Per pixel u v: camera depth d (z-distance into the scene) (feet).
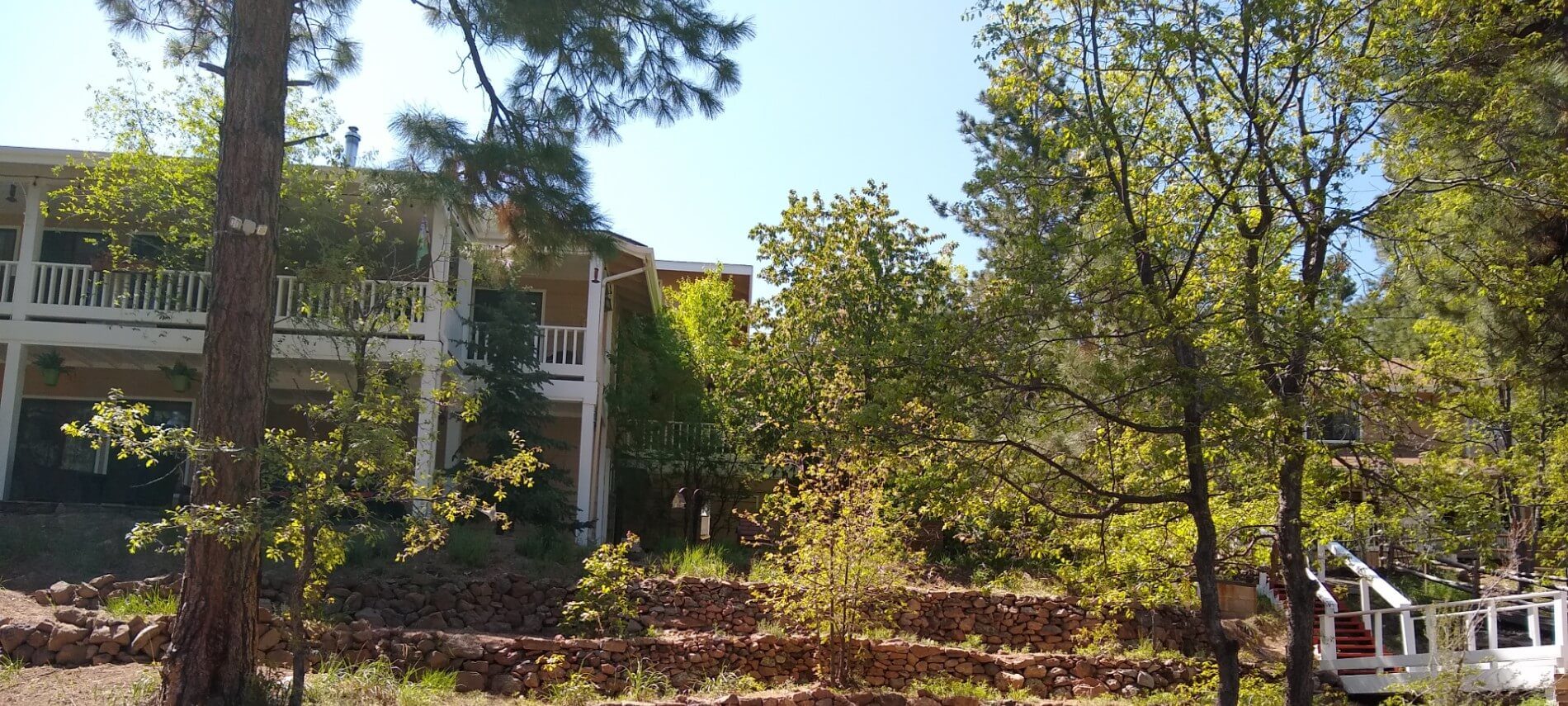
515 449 56.29
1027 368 31.01
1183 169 33.94
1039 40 33.91
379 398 31.09
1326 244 33.47
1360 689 51.24
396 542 49.39
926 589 55.88
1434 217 33.96
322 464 28.58
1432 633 47.65
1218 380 29.27
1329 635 53.36
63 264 56.29
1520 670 44.32
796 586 45.50
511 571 50.08
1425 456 35.32
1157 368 29.53
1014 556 46.09
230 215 30.83
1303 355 30.89
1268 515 37.88
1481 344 36.40
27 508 52.80
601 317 65.10
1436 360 36.76
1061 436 34.96
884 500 44.52
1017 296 30.53
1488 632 48.73
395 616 43.88
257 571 30.55
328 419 30.99
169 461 61.72
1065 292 30.99
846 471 44.60
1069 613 54.90
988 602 55.06
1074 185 34.17
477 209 41.63
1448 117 31.71
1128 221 32.71
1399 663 49.93
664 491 78.95
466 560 49.55
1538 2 34.91
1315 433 33.01
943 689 43.60
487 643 39.68
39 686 32.01
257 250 31.04
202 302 57.57
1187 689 43.93
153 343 55.57
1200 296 32.63
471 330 60.54
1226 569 40.40
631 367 74.90
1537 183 31.91
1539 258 35.81
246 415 30.14
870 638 47.29
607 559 45.96
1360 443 33.71
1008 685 46.42
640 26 38.40
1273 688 40.16
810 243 68.69
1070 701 43.62
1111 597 39.19
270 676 32.48
